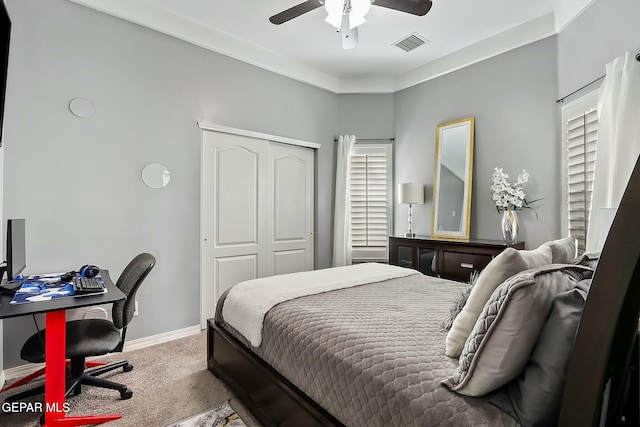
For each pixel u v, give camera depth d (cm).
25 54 230
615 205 199
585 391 75
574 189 270
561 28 285
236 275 355
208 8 291
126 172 276
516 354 94
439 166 387
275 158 394
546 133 301
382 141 447
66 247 248
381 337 135
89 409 188
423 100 410
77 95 252
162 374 230
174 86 304
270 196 388
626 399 114
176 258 305
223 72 339
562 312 90
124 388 200
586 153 254
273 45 357
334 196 448
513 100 326
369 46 360
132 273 200
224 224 345
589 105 252
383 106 448
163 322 297
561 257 153
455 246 315
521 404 91
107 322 213
